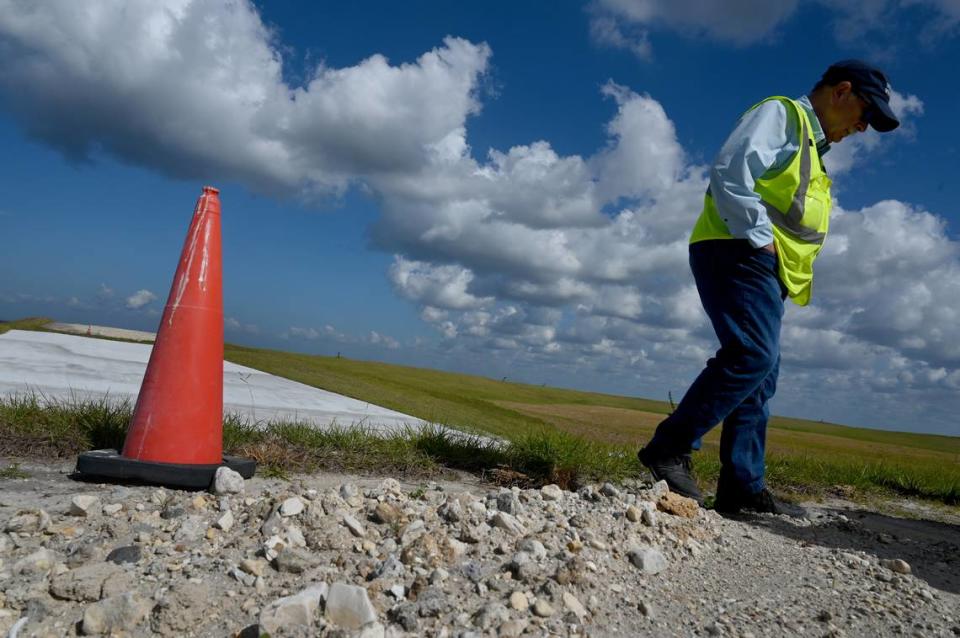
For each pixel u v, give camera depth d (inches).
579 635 72.3
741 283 134.2
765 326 133.5
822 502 193.2
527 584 82.3
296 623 67.2
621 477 164.1
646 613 80.9
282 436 159.3
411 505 105.1
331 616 68.9
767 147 131.2
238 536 89.4
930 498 222.4
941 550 137.3
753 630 80.7
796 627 83.0
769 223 130.6
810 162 135.6
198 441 117.5
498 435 212.1
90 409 152.5
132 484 113.0
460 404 347.9
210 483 112.2
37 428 140.1
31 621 66.4
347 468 147.6
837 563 113.5
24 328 459.2
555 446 166.4
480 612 72.6
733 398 134.5
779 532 134.9
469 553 90.4
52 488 108.8
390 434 179.9
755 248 132.1
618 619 78.5
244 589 74.9
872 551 129.3
